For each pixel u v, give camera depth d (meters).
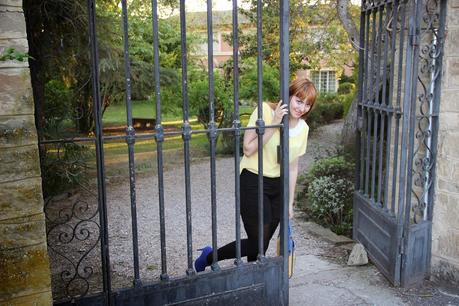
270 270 2.73
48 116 5.60
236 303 2.66
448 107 3.29
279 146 2.78
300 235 4.86
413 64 3.17
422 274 3.51
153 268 4.07
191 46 15.61
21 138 1.74
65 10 4.78
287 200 2.70
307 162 9.54
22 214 1.75
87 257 4.24
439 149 3.38
